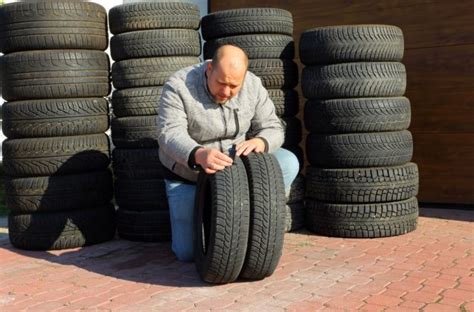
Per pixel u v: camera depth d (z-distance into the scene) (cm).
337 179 539
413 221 552
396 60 550
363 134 532
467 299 379
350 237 539
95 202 544
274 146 439
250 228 399
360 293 393
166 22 539
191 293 401
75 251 525
